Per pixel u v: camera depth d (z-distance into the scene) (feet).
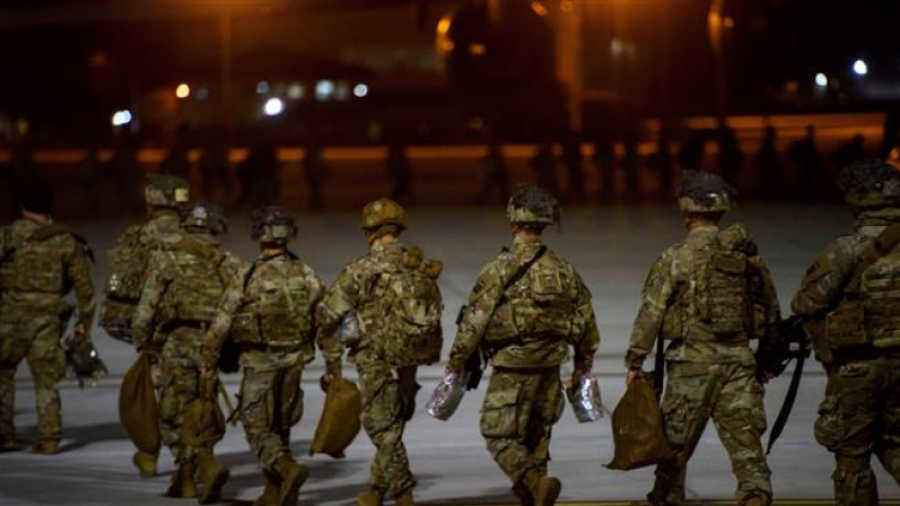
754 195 237.45
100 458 67.77
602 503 57.98
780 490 59.57
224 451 69.15
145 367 59.67
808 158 226.79
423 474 63.41
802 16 269.64
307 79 421.18
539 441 53.57
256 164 230.27
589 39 399.24
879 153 241.35
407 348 53.83
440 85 485.15
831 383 50.52
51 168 326.44
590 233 174.09
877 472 62.59
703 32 408.05
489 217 203.21
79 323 68.69
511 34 312.91
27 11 385.70
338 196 253.24
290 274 55.62
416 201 238.48
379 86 474.90
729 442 51.29
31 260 67.87
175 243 60.13
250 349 55.36
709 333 51.26
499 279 52.01
